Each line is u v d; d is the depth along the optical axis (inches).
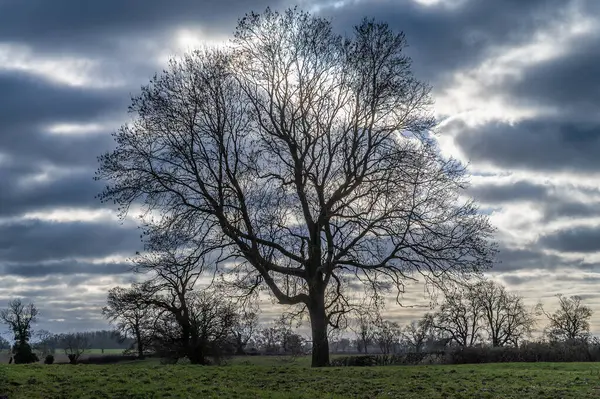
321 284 1337.4
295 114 1384.1
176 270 1302.9
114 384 781.3
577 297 3351.4
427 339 2273.6
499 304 2615.7
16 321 2876.5
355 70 1341.0
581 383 852.6
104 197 1289.4
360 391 793.6
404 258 1306.6
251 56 1381.6
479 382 864.3
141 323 1844.2
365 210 1318.9
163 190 1295.5
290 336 1421.0
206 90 1325.0
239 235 1288.1
